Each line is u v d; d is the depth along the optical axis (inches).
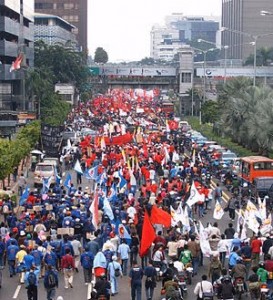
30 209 1542.8
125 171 2046.0
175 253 1261.1
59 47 5944.9
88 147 2642.7
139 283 1107.9
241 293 1119.0
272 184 1994.3
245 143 3134.8
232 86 3602.4
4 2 4224.9
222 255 1253.1
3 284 1249.4
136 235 1318.9
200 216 1811.0
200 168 2289.6
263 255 1266.0
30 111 4094.5
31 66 5103.3
